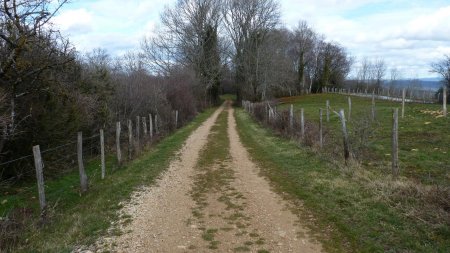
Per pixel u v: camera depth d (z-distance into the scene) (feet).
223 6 220.64
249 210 28.32
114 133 68.23
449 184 31.63
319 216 26.53
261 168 43.52
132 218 26.94
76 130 48.06
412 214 24.56
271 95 213.46
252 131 82.48
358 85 314.14
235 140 69.26
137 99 81.76
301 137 57.72
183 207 29.35
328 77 285.02
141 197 32.42
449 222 22.50
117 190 34.81
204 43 213.87
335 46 301.43
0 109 34.58
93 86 61.31
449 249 20.20
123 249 21.74
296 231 24.00
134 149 55.62
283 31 240.12
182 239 22.99
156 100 88.53
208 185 36.22
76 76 54.49
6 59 35.19
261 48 207.92
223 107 211.61
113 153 60.08
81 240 23.17
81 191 35.42
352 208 27.35
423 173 36.55
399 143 52.24
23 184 39.01
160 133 75.92
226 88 344.49
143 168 44.88
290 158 47.32
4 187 35.99
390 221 24.40
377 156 44.57
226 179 38.52
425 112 81.00
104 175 41.93
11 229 24.57
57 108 42.37
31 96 39.88
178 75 140.56
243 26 215.92
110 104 69.92
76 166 48.49
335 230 23.98
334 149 46.55
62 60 44.24
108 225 25.55
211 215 27.32
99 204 30.50
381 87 299.79
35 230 25.03
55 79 43.06
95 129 58.95
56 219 27.58
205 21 211.61
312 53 290.97
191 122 113.60
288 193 32.60
